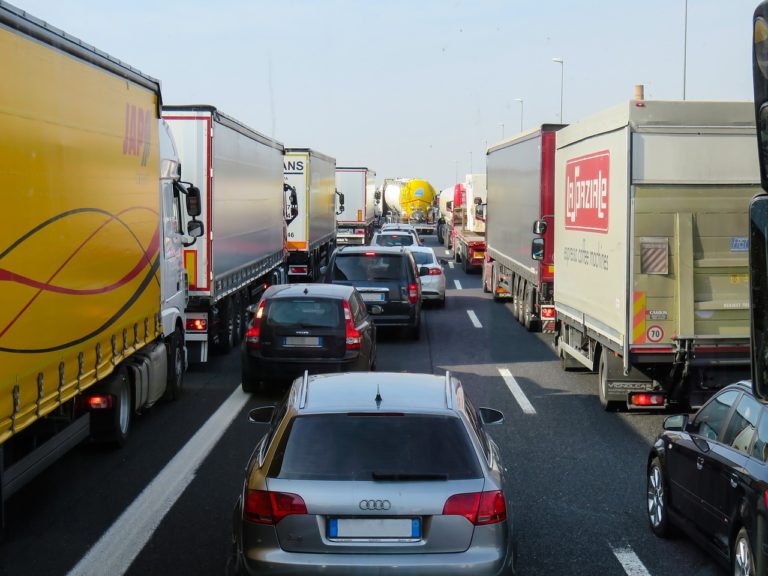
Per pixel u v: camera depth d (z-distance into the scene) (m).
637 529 8.29
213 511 8.68
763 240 4.41
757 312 4.41
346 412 6.10
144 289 11.57
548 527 8.33
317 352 13.83
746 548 6.20
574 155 14.86
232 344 19.64
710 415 7.46
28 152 7.36
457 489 5.72
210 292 16.66
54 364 8.07
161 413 13.19
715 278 11.76
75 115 8.59
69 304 8.46
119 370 10.97
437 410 6.16
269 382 15.15
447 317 25.27
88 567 7.21
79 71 8.73
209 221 16.53
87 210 8.98
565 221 15.70
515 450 11.18
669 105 11.59
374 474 5.76
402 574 5.58
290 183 33.44
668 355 11.84
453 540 5.66
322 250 39.78
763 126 4.38
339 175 54.16
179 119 16.39
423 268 24.44
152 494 9.23
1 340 6.82
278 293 14.22
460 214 49.41
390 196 79.25
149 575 7.05
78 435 9.93
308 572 5.59
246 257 20.52
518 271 23.03
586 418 12.98
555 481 9.83
